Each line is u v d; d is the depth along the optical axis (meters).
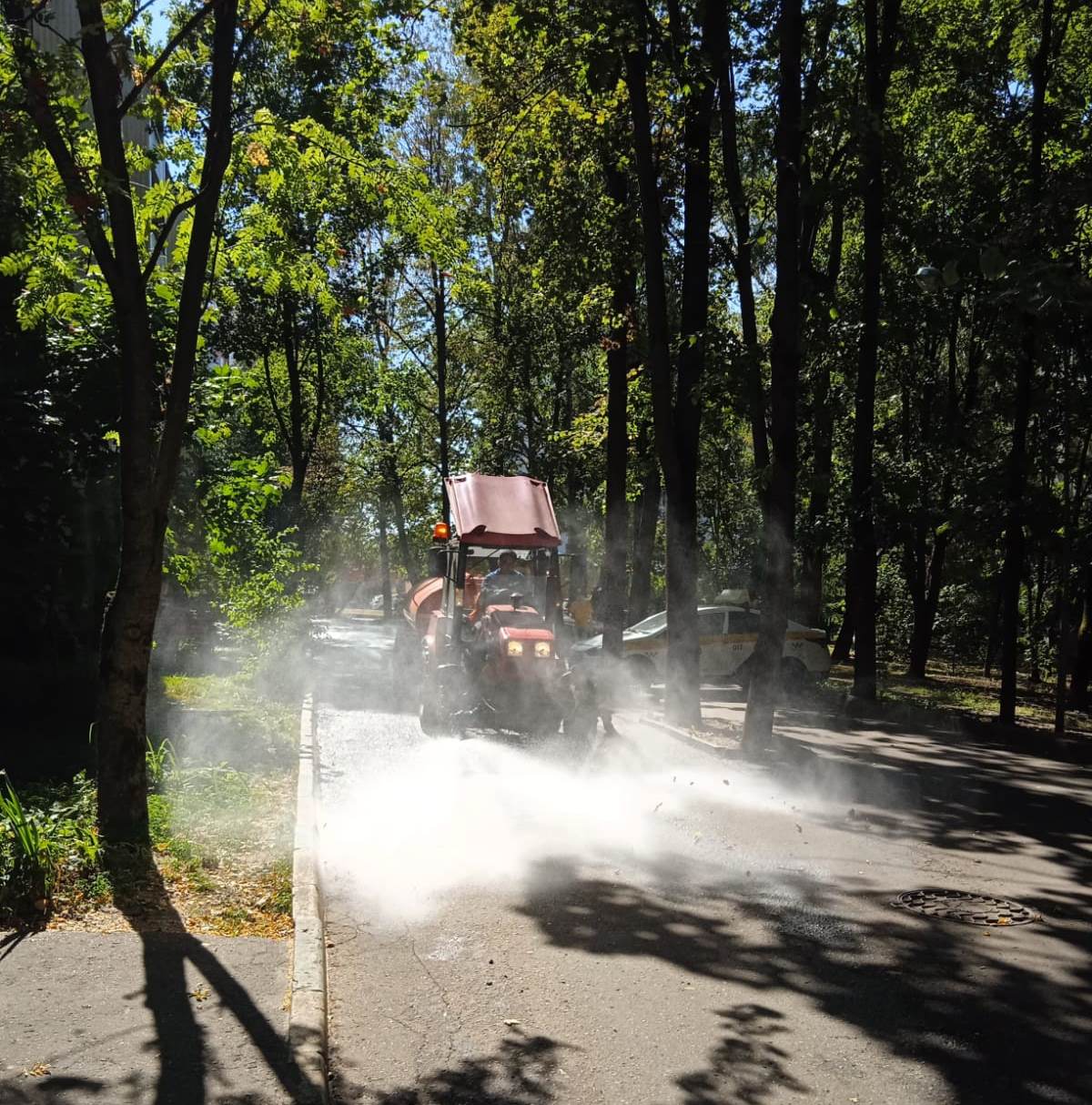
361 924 6.79
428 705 14.74
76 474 13.38
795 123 14.20
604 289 19.30
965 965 6.29
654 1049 5.09
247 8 9.46
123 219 7.90
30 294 10.65
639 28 14.05
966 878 8.19
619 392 20.14
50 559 12.83
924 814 10.67
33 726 12.13
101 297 12.95
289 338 32.72
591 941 6.57
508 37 17.31
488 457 40.56
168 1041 4.68
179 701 14.95
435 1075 4.78
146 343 7.96
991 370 22.73
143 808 7.99
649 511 24.16
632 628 22.72
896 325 19.83
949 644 40.06
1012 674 18.31
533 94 17.75
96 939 5.88
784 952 6.45
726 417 18.98
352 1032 5.20
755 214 22.25
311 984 5.36
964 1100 4.64
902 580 37.38
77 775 9.18
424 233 10.88
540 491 16.88
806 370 19.67
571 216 18.66
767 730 14.05
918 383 26.39
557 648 14.95
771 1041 5.19
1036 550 24.30
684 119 16.59
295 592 18.53
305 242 11.84
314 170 10.24
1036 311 8.08
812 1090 4.71
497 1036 5.19
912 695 23.69
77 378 13.02
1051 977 6.11
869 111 15.88
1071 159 19.05
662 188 19.47
